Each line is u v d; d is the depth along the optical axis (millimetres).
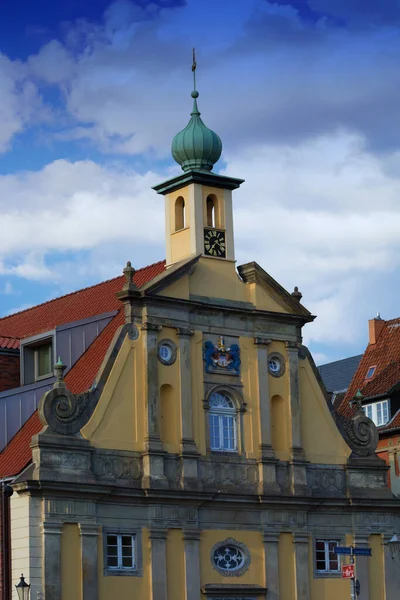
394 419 80750
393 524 68375
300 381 66938
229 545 62656
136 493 59906
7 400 62281
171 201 66250
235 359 64625
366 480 67875
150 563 59906
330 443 67312
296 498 64750
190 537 61219
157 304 62156
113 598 58562
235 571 62562
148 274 67625
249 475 63906
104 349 62688
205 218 65312
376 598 67000
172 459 61500
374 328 89500
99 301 68625
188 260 63594
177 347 62625
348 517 67125
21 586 54625
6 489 56000
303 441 66312
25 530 57031
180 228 65875
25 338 65500
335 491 66875
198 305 63500
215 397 63938
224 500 62500
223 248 65625
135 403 60969
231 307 64562
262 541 63688
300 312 66938
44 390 62031
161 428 61594
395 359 85688
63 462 58156
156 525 60312
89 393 59656
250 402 64688
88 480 58500
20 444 60625
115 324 63531
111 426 60000
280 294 66438
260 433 64562
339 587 65750
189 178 65000
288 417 65812
